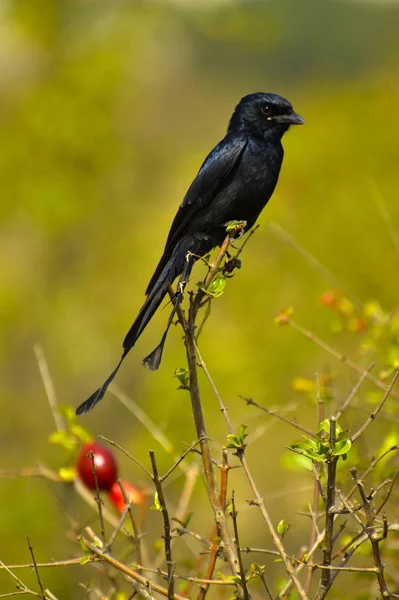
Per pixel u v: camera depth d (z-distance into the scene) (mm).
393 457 6289
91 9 18984
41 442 16391
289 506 10359
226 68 19750
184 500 5910
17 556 12258
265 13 19312
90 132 17906
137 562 4867
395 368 6258
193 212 7539
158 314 17125
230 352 14445
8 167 17703
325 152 15828
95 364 17469
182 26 19438
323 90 17531
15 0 18781
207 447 4621
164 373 15141
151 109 18984
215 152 7586
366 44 18750
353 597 6074
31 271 17766
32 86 18422
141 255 17844
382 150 15648
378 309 7234
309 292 14727
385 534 4012
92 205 17906
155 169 18672
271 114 7664
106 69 18141
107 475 5930
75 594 11641
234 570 4438
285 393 13836
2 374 17078
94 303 17688
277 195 15648
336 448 4121
